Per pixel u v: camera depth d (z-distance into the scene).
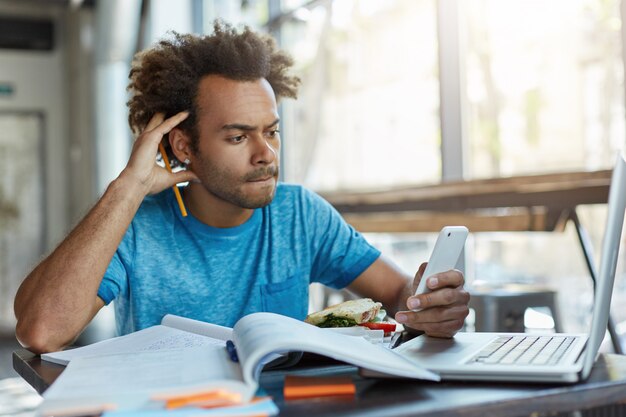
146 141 1.41
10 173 7.27
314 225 1.63
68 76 7.29
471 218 2.99
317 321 1.21
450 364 0.90
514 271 3.09
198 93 1.42
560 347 1.01
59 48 7.39
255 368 0.82
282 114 4.82
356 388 0.87
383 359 0.86
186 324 1.22
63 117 7.42
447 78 3.47
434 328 1.13
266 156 1.40
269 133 1.44
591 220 2.80
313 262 1.66
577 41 2.85
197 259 1.49
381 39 3.98
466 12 3.38
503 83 3.21
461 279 1.14
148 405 0.75
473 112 3.37
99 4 5.82
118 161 6.19
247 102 1.39
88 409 0.74
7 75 7.24
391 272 1.63
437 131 3.62
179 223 1.50
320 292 4.19
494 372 0.87
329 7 4.39
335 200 3.98
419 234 3.44
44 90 7.36
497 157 3.26
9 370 4.60
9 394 3.90
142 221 1.49
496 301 2.43
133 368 0.89
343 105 4.32
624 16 2.59
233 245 1.52
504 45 3.19
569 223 2.87
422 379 0.90
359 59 4.16
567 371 0.84
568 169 2.92
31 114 7.34
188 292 1.48
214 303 1.49
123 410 0.74
